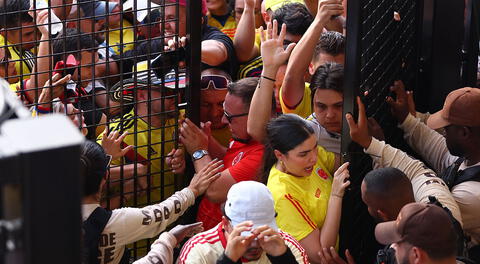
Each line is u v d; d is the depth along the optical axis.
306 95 5.64
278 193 4.61
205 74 5.73
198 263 3.88
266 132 4.71
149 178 5.19
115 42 6.31
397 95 5.70
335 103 5.04
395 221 3.88
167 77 5.18
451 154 5.02
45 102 4.84
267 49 4.95
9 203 1.46
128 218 4.26
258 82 5.13
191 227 4.38
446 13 6.21
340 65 5.12
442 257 3.47
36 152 1.43
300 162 4.57
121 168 5.04
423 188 4.74
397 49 5.72
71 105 5.06
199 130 5.17
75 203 1.48
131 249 5.38
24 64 5.44
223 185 5.00
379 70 5.35
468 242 4.92
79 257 1.50
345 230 4.97
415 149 5.73
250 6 6.02
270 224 3.80
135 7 4.88
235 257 3.65
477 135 4.84
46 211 1.46
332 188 4.71
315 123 5.22
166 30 5.81
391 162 4.90
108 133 5.14
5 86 1.75
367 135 4.89
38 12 5.16
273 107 5.44
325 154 5.12
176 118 5.16
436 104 6.38
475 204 4.75
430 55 6.29
